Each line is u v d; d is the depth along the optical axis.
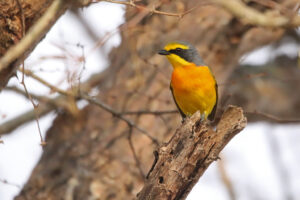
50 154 14.68
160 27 14.71
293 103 20.45
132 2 8.84
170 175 7.16
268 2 11.88
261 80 20.83
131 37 14.16
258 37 15.01
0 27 7.55
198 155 7.20
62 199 13.50
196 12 15.12
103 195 13.52
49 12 6.63
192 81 11.55
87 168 13.84
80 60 9.79
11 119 16.17
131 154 13.90
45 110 16.14
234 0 10.88
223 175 18.09
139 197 7.29
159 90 14.42
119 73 15.01
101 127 14.37
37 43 8.14
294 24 10.69
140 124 14.16
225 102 13.18
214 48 14.87
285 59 21.77
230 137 7.36
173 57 11.88
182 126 7.27
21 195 13.78
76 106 13.95
